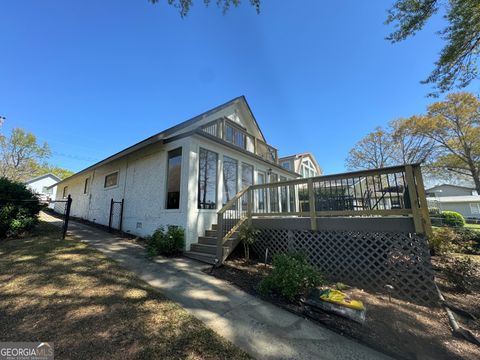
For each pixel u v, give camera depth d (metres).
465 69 4.86
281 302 3.24
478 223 22.09
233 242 5.29
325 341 2.34
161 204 6.89
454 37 4.54
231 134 9.29
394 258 3.89
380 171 4.15
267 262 5.27
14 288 3.12
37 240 5.98
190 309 2.93
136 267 4.47
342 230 4.44
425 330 2.61
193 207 6.23
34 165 25.78
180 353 2.05
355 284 4.16
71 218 12.34
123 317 2.59
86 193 12.40
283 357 2.07
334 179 4.69
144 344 2.14
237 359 2.02
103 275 3.83
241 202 8.37
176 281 3.89
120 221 8.20
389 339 2.41
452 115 17.81
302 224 4.96
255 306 3.11
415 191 3.76
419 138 20.05
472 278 4.05
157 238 5.68
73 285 3.34
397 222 3.92
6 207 6.18
